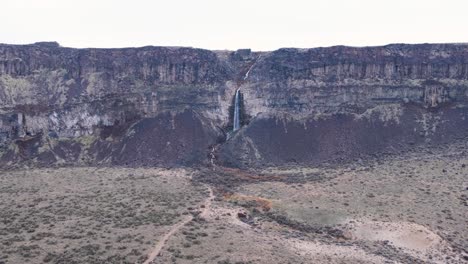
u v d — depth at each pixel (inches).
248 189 4584.2
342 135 5684.1
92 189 4468.5
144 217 3595.0
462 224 3703.3
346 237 3526.1
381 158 5339.6
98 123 5821.9
